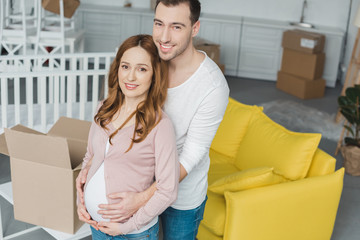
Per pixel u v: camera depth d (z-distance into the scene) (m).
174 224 1.99
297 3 7.19
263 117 3.26
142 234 1.74
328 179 2.69
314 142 2.75
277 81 6.62
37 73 3.00
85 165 1.87
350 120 4.12
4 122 3.06
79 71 3.12
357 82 5.00
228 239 2.51
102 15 6.96
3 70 3.91
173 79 1.74
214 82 1.71
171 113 1.76
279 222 2.59
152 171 1.68
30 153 2.00
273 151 2.95
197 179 1.93
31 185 2.07
